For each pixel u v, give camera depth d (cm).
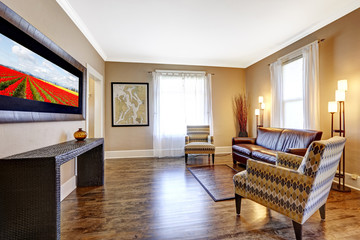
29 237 126
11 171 124
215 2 234
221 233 152
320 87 291
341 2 237
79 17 263
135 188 252
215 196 224
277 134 331
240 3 237
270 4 240
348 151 251
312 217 175
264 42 361
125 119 451
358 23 237
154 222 169
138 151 457
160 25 292
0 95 120
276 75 382
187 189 248
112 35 324
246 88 514
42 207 127
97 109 404
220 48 390
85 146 191
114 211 189
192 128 448
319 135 254
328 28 278
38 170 127
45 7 187
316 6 246
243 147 346
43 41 169
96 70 369
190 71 473
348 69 250
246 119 497
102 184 263
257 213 184
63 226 162
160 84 459
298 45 338
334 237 145
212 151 381
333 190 237
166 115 460
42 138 177
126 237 147
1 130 127
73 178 248
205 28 304
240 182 178
